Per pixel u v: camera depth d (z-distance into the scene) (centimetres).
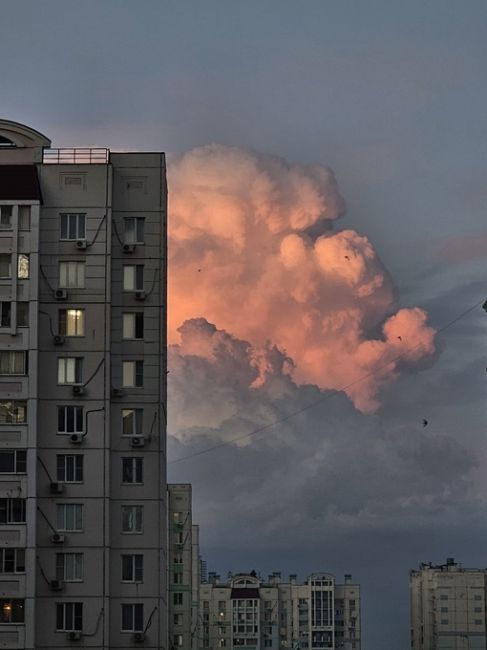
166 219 15350
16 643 13662
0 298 14275
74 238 14662
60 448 14238
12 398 14125
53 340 14400
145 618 14125
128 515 14350
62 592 13950
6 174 14675
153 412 14525
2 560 13838
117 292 14738
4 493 13950
